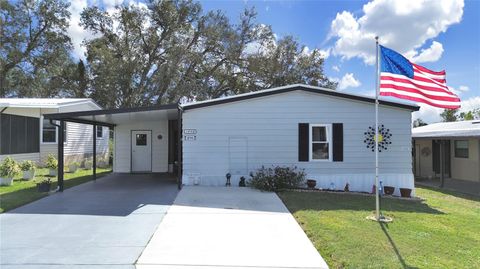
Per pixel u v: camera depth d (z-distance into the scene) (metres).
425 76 8.38
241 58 30.34
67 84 30.78
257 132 12.53
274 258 5.30
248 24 30.31
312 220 7.55
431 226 7.47
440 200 11.58
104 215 7.83
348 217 7.96
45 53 30.41
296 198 10.12
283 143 12.56
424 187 15.31
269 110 12.56
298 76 29.17
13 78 30.33
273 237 6.34
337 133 12.60
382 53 8.09
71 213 8.01
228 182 12.34
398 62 8.11
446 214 8.91
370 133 12.63
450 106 8.30
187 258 5.24
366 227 7.13
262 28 30.41
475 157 16.58
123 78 28.22
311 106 12.60
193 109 12.44
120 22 30.34
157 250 5.56
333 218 7.81
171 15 30.38
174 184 12.84
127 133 17.44
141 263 5.00
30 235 6.29
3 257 5.18
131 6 30.19
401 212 8.82
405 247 5.93
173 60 28.69
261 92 12.38
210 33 29.73
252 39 30.42
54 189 11.46
